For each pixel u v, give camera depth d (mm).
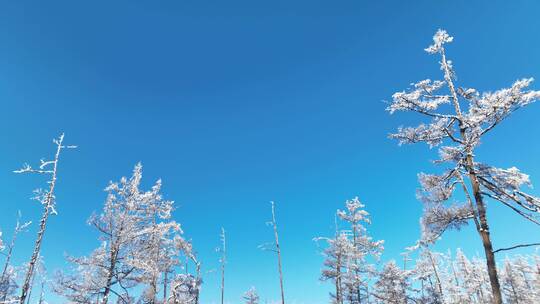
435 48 14297
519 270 54094
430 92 13867
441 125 13281
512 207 12211
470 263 49125
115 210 21719
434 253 32688
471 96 13484
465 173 13258
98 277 21000
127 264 21188
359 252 32125
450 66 14102
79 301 20078
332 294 33406
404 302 31359
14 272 27500
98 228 21062
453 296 41250
